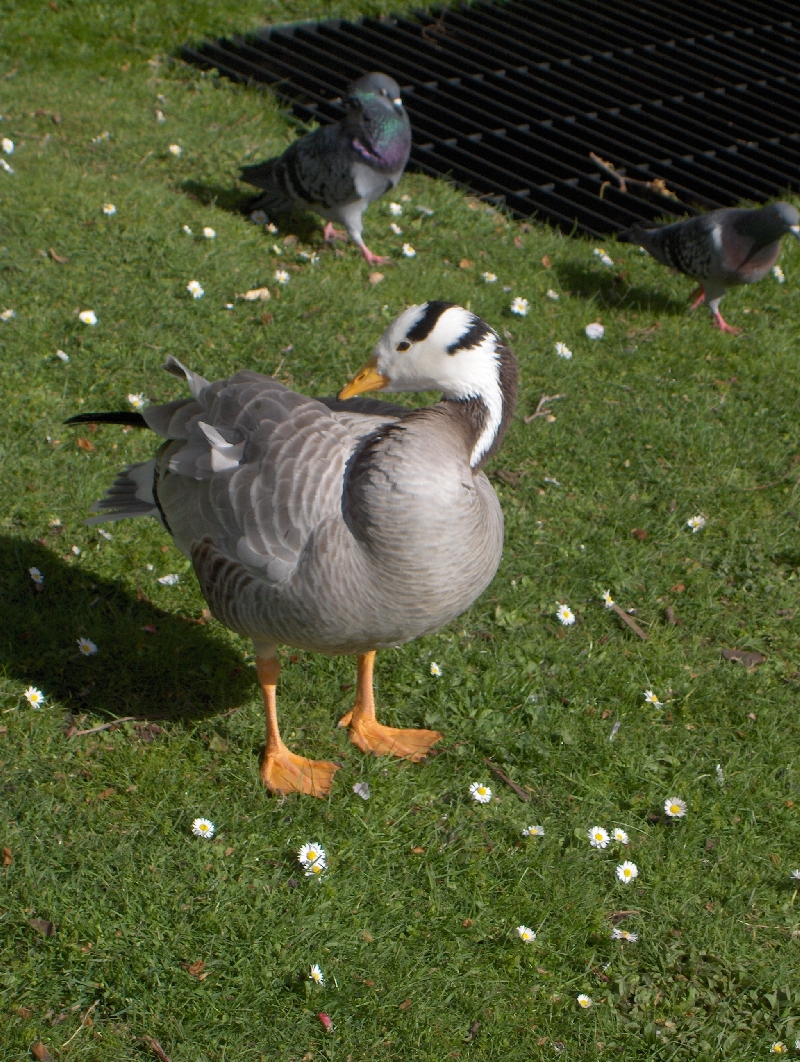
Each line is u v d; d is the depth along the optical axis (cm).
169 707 287
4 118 394
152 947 266
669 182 435
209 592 275
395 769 284
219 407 276
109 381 323
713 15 587
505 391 273
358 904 271
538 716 290
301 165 353
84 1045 260
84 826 274
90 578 298
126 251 347
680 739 290
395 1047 263
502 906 272
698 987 269
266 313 340
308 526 267
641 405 338
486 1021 265
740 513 320
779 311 368
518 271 364
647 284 371
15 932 266
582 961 270
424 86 472
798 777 287
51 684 287
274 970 266
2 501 304
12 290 334
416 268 360
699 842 280
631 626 302
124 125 405
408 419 269
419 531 264
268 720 281
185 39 482
